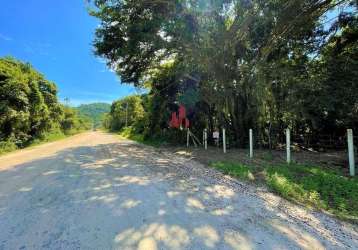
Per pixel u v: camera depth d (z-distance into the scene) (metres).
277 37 14.02
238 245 3.28
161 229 3.72
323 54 14.34
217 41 14.30
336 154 13.06
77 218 4.12
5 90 21.09
